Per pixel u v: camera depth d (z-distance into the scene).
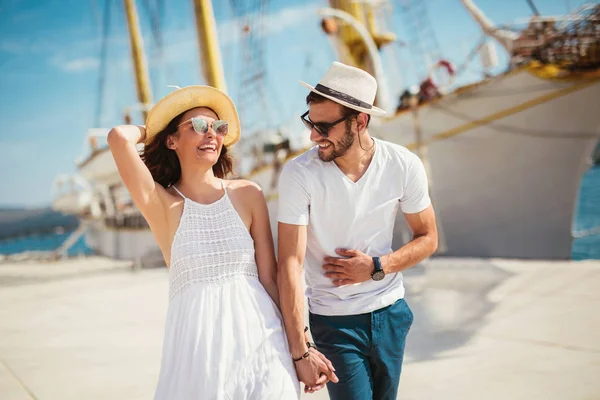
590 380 3.80
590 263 9.15
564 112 11.45
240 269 2.16
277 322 2.15
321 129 2.21
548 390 3.68
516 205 12.33
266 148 17.31
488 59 12.20
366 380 2.30
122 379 4.70
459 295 7.26
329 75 2.23
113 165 24.95
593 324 5.28
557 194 11.93
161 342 6.01
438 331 5.50
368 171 2.28
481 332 5.32
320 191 2.26
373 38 15.39
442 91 12.95
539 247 12.17
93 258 29.86
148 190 2.12
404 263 2.32
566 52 11.17
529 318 5.72
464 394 3.73
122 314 8.06
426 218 2.42
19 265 25.67
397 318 2.36
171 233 2.19
